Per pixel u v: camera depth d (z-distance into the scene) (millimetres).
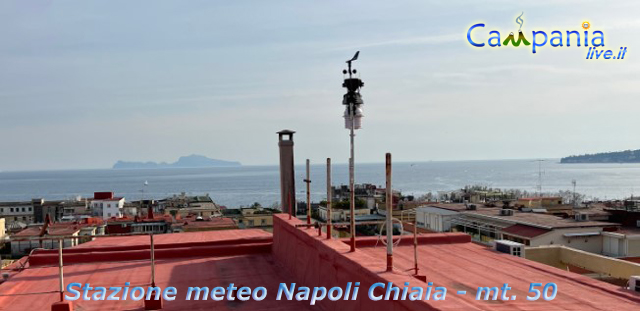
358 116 7117
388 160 5703
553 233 30797
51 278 9633
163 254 11148
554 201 72750
